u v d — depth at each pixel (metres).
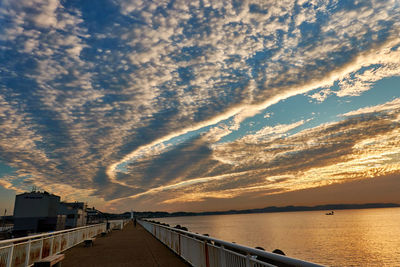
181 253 9.74
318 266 2.27
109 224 27.97
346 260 64.12
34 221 44.84
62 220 49.31
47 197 46.41
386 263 61.81
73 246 14.41
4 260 7.06
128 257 10.51
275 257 3.08
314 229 158.50
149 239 18.58
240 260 4.34
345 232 135.50
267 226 195.62
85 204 62.16
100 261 9.77
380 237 111.19
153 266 8.55
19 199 45.16
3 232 44.66
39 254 9.49
